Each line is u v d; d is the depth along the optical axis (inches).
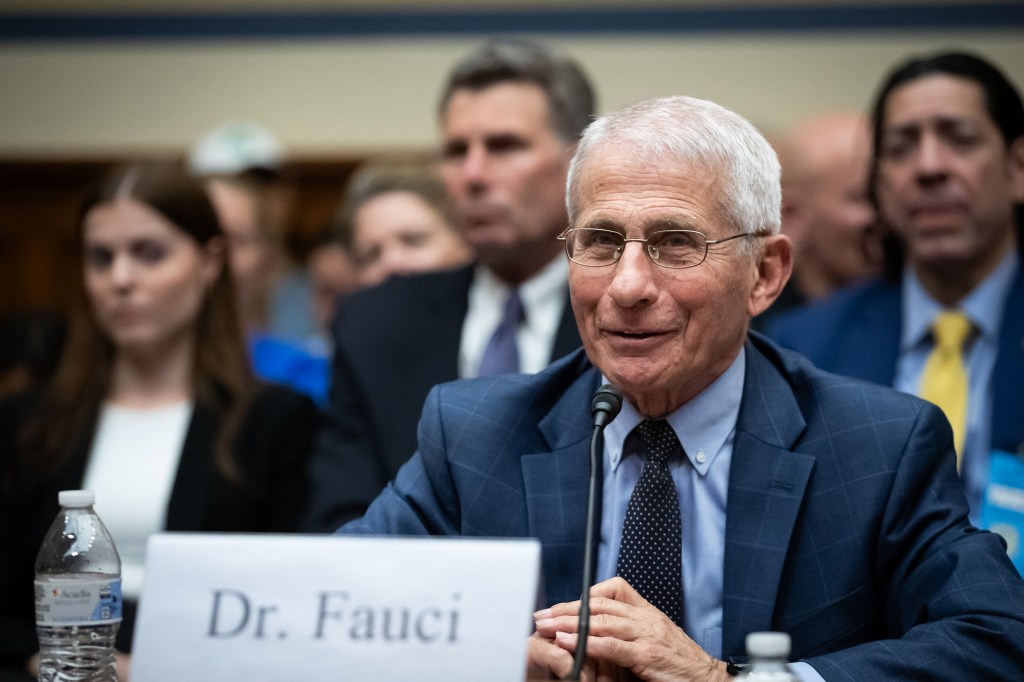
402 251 195.2
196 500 141.2
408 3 320.8
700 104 92.4
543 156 149.9
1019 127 142.6
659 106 92.2
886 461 93.0
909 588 89.9
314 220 326.6
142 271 146.9
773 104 308.8
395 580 70.3
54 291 350.9
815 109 307.3
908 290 145.6
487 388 102.7
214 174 205.5
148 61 327.3
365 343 147.5
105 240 147.6
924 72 143.9
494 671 68.5
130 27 327.6
